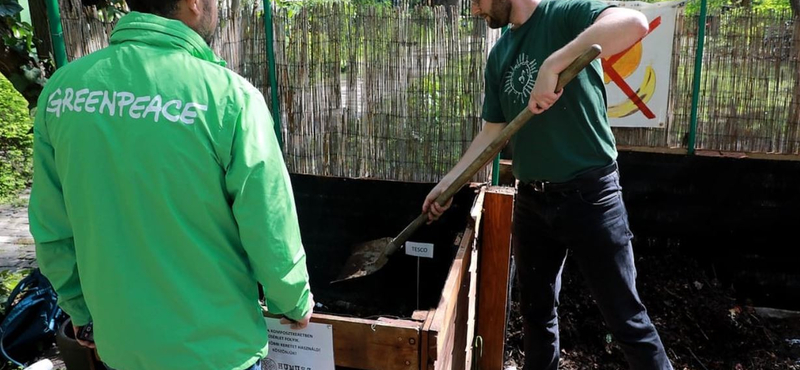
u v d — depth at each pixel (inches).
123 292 46.7
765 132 130.7
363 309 101.1
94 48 111.5
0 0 115.3
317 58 123.0
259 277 49.2
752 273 133.0
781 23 124.7
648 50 132.2
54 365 109.7
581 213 79.0
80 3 109.4
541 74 66.1
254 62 126.6
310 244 121.8
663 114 134.7
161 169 44.3
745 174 128.5
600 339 117.6
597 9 70.8
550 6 76.9
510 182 124.6
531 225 87.1
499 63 85.3
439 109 118.8
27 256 160.4
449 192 81.4
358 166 126.6
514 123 72.1
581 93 76.2
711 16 128.3
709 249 134.4
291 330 63.5
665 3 129.6
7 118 235.3
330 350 63.1
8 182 219.1
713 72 130.6
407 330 60.2
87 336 61.5
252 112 46.4
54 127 47.6
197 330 47.1
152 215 45.5
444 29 114.9
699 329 120.2
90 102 45.5
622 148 136.0
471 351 98.8
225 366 48.6
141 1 47.6
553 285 92.0
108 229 46.1
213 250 47.5
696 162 130.7
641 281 129.8
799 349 118.6
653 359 80.9
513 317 125.6
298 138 128.4
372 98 122.0
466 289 85.4
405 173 123.9
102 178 45.7
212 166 45.1
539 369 95.7
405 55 118.0
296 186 120.1
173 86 44.8
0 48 119.1
